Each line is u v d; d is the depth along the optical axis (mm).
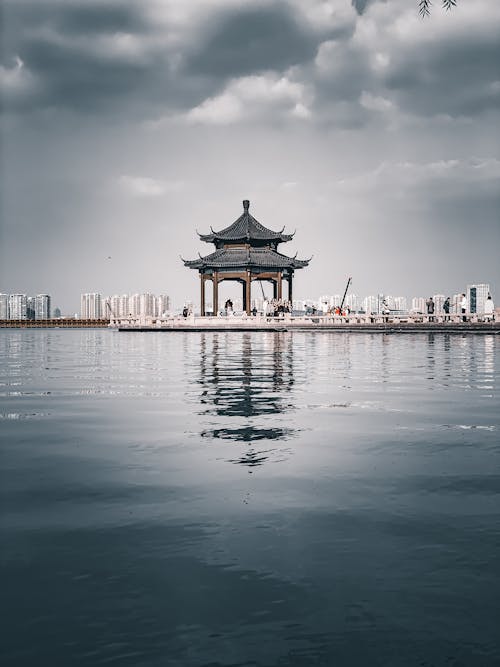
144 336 85562
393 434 11656
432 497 7574
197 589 5055
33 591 5035
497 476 8570
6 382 22078
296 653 4125
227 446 10586
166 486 8102
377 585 5113
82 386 20594
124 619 4574
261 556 5727
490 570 5402
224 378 23031
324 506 7219
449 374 24594
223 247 102000
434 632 4375
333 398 16953
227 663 4012
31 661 4039
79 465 9305
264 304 100438
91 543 6078
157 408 15211
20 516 6922
